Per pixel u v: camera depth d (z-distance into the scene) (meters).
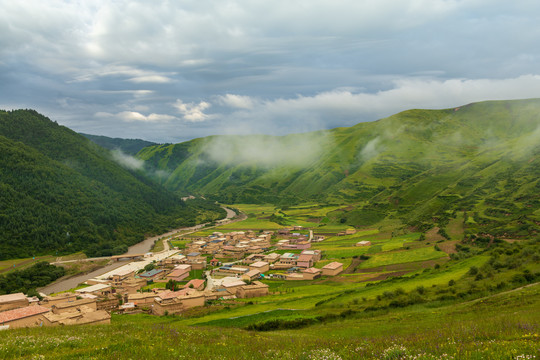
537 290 46.34
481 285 60.94
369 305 65.56
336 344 22.48
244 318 71.62
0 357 19.12
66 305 102.69
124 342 22.53
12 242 199.75
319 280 139.25
